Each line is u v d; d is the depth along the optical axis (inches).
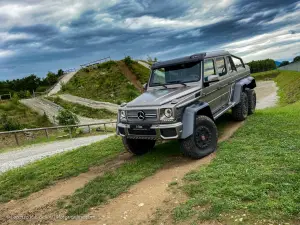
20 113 1499.8
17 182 251.8
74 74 2876.5
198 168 193.5
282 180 146.5
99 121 1350.9
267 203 124.5
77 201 177.0
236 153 207.8
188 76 251.3
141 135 220.1
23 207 187.8
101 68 2822.3
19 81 3801.7
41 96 2251.5
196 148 214.2
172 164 217.6
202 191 151.4
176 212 134.0
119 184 189.5
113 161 263.4
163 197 156.8
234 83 314.5
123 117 231.9
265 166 171.3
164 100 214.8
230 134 273.7
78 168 255.8
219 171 173.9
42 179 245.9
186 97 219.3
